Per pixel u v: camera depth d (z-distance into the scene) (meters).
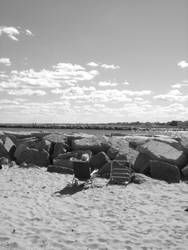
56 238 7.27
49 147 18.02
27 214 8.88
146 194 11.34
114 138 18.59
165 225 8.17
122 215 8.97
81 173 12.94
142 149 15.26
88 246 6.88
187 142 17.33
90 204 10.07
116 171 13.73
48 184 12.77
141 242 7.11
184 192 11.74
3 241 7.00
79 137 19.27
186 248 6.83
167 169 13.84
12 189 11.84
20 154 17.62
